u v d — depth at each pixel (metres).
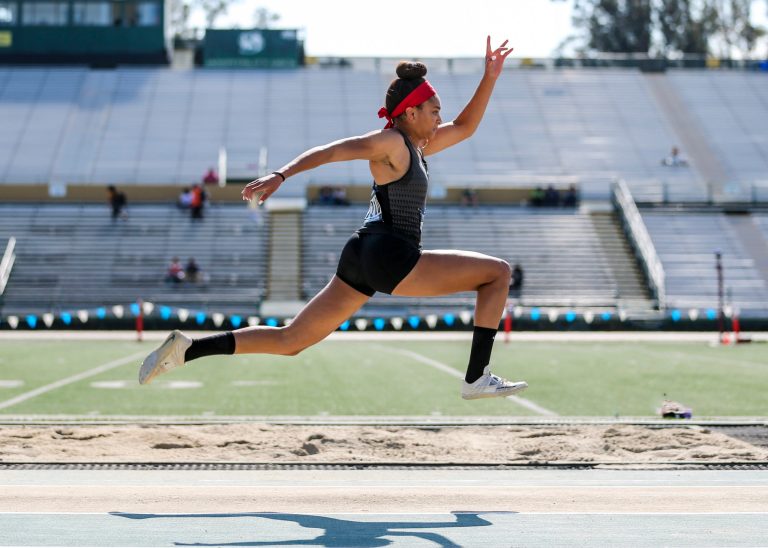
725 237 37.69
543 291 34.16
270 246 35.72
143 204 38.03
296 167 4.39
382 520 4.87
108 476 6.56
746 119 48.00
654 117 47.81
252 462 7.16
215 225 36.53
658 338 28.33
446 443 8.30
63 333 29.66
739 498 5.55
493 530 4.59
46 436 8.32
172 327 30.94
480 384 5.02
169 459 7.37
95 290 33.44
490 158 43.94
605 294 34.19
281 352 4.98
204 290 33.53
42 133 44.06
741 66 52.66
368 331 30.56
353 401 12.60
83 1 49.06
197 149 43.66
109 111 45.88
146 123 45.19
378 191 4.84
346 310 4.96
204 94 47.47
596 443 8.30
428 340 26.78
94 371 17.16
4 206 37.31
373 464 7.09
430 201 39.31
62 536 4.40
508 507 5.28
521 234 36.97
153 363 4.80
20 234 35.72
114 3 49.22
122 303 32.72
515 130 46.12
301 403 12.35
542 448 8.06
